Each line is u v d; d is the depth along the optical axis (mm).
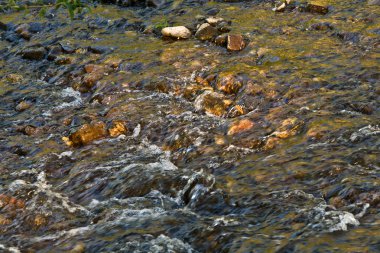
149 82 4922
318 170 3869
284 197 3734
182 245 3514
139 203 3826
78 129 4430
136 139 4410
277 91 4613
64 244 3609
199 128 4379
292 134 4211
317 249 3258
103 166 4152
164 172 3980
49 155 4316
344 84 4621
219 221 3625
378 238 3307
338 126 4180
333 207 3625
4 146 4449
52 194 3965
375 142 4016
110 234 3613
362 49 5027
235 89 4723
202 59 5113
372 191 3662
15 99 5000
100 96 4875
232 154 4137
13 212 3863
